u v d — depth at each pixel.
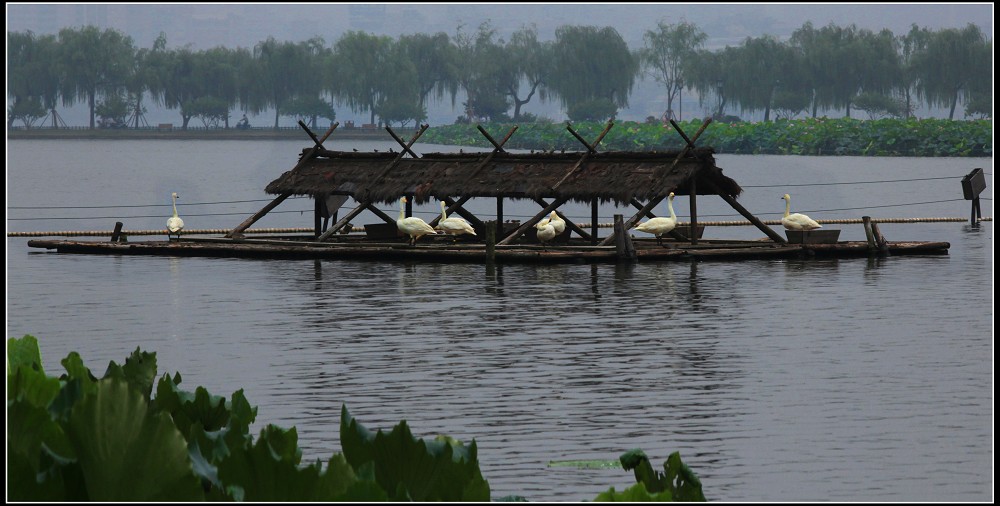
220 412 32.31
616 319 68.62
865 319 68.62
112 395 23.91
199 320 69.06
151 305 75.56
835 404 46.62
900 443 40.88
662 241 114.06
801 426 43.22
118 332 64.94
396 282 87.12
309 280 88.81
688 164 106.56
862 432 42.31
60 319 69.81
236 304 75.81
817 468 38.06
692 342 60.75
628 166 107.19
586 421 44.16
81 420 23.83
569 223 114.44
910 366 54.19
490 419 44.47
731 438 41.72
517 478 37.09
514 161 112.19
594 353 57.75
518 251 102.19
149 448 23.80
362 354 57.69
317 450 40.06
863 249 107.31
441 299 77.56
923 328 65.25
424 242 117.19
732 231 142.38
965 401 47.00
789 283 86.06
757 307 73.50
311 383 50.97
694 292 80.81
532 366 54.47
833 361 55.41
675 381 51.06
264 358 56.78
